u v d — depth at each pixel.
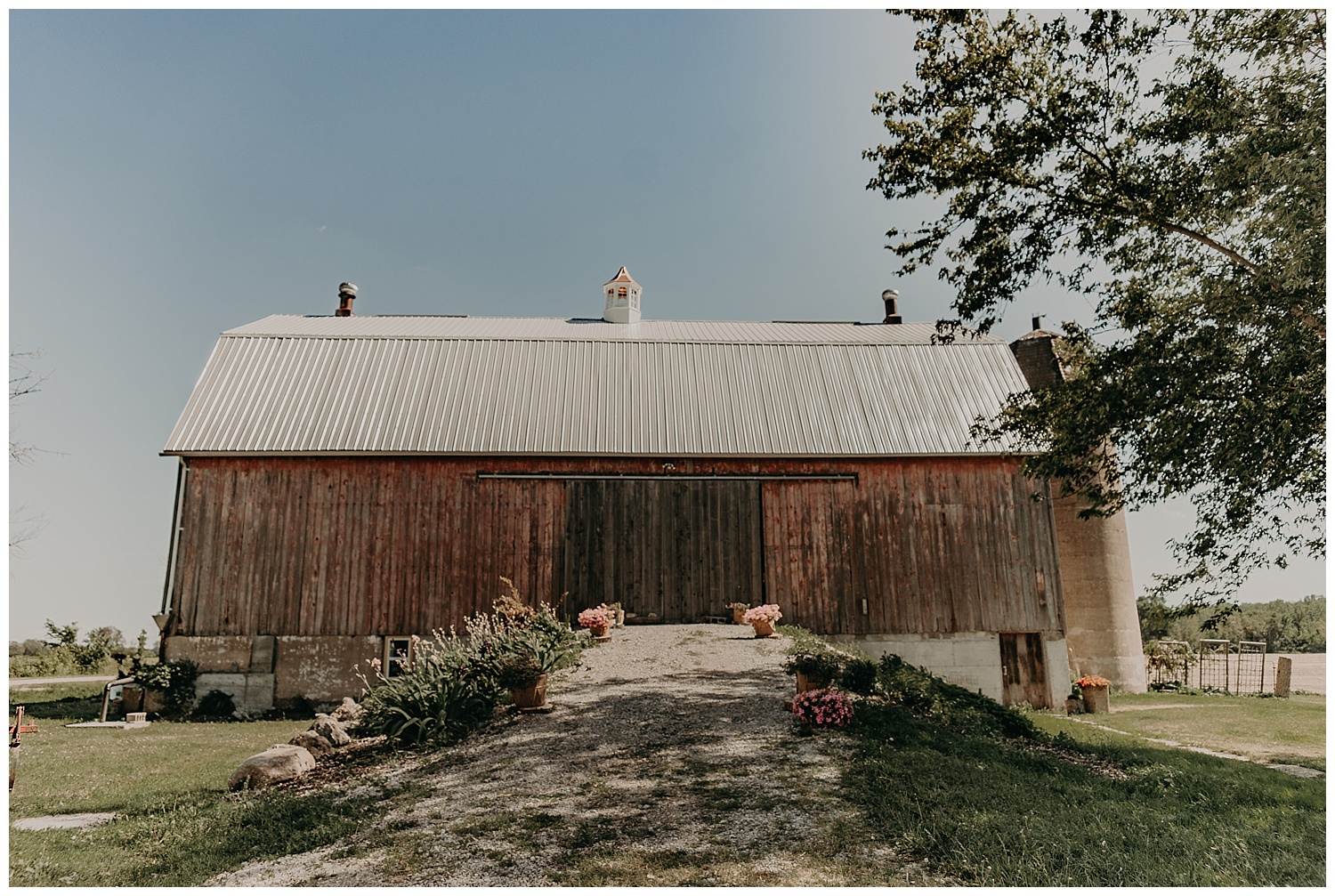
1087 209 12.61
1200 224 12.44
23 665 32.16
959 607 20.28
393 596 19.55
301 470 20.09
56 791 10.05
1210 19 11.73
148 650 29.06
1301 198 10.41
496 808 7.60
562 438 20.61
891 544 20.52
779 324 27.89
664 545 20.19
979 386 22.77
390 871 6.21
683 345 23.53
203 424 20.33
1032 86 12.54
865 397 22.33
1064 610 20.42
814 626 20.00
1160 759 11.05
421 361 22.42
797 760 8.70
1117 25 12.03
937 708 11.80
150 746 14.09
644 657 15.33
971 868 5.80
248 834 7.30
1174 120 11.91
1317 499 11.02
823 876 5.80
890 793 7.47
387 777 9.23
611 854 6.34
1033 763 9.41
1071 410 12.90
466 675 12.52
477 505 20.11
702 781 8.08
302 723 17.81
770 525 20.48
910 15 12.80
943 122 12.86
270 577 19.53
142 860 6.84
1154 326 12.17
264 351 22.28
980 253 13.20
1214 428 11.22
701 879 5.81
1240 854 6.35
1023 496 20.97
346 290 27.33
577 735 10.09
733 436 20.97
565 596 19.69
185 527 19.66
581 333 24.36
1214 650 27.97
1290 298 10.71
